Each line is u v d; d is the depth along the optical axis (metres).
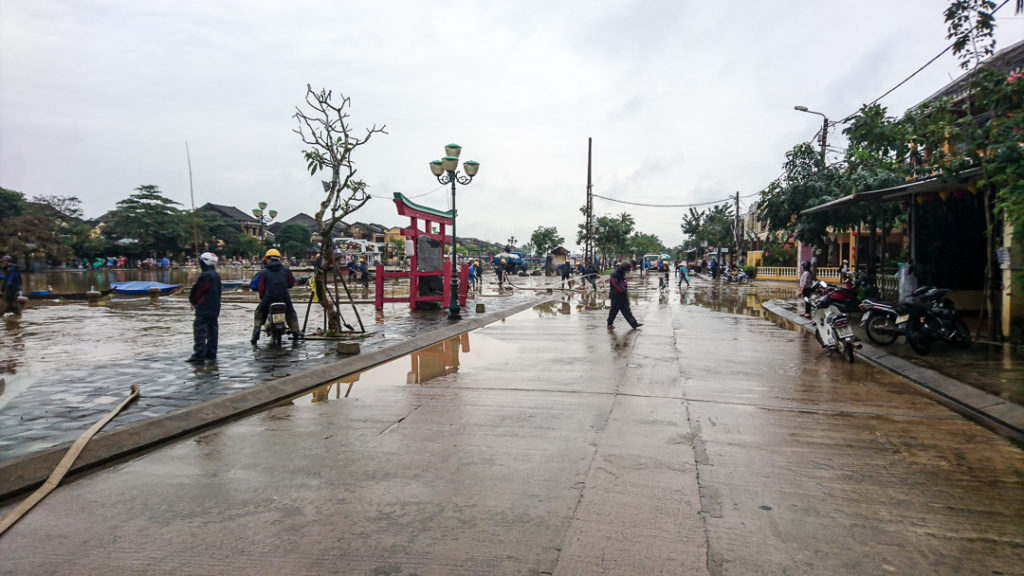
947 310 8.43
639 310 16.67
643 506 3.50
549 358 8.63
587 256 35.50
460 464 4.21
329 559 2.89
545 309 17.14
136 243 59.28
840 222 17.77
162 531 3.20
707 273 49.66
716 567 2.81
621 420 5.36
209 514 3.41
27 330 11.52
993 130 7.88
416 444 4.67
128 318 13.86
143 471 4.11
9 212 51.25
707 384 6.88
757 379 7.17
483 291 26.55
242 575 2.75
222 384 6.47
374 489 3.76
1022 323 9.34
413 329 11.44
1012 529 3.23
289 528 3.22
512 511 3.43
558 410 5.70
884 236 15.97
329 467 4.16
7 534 3.16
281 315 9.13
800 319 13.80
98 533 3.18
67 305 17.80
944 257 12.41
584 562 2.86
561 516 3.37
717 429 5.09
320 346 9.22
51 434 4.69
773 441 4.75
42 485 3.81
